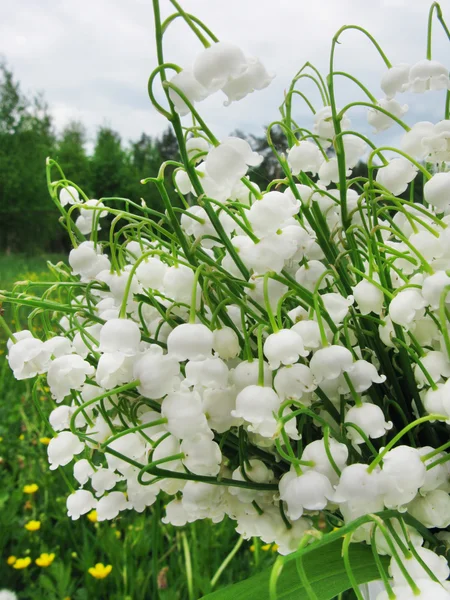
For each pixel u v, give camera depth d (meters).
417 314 0.11
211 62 0.10
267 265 0.11
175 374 0.11
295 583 0.11
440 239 0.11
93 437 0.14
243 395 0.11
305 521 0.13
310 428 0.13
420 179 0.17
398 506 0.10
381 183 0.13
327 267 0.14
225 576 0.31
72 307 0.14
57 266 0.15
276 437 0.10
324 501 0.10
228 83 0.10
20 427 0.49
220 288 0.12
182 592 0.29
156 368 0.11
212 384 0.11
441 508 0.11
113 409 0.13
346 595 0.25
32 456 0.41
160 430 0.13
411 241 0.12
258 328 0.12
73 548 0.35
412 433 0.12
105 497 0.14
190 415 0.11
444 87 0.13
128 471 0.13
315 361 0.11
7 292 0.14
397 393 0.12
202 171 0.12
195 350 0.11
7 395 0.53
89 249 0.14
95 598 0.29
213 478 0.11
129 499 0.14
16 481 0.41
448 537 0.12
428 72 0.13
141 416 0.13
